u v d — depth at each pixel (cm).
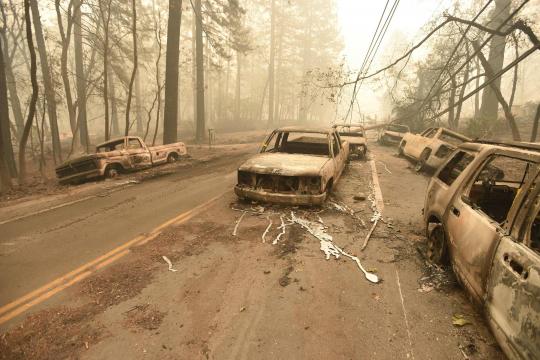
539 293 218
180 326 321
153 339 304
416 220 607
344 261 447
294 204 622
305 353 285
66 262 455
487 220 310
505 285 256
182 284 395
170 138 1848
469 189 378
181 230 562
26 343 302
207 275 415
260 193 636
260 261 449
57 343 301
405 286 386
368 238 516
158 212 665
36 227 596
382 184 899
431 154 1035
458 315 331
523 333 229
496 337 263
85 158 1009
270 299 363
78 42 2408
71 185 1008
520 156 304
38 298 371
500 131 2081
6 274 425
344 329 315
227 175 1047
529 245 249
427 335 306
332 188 741
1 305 359
